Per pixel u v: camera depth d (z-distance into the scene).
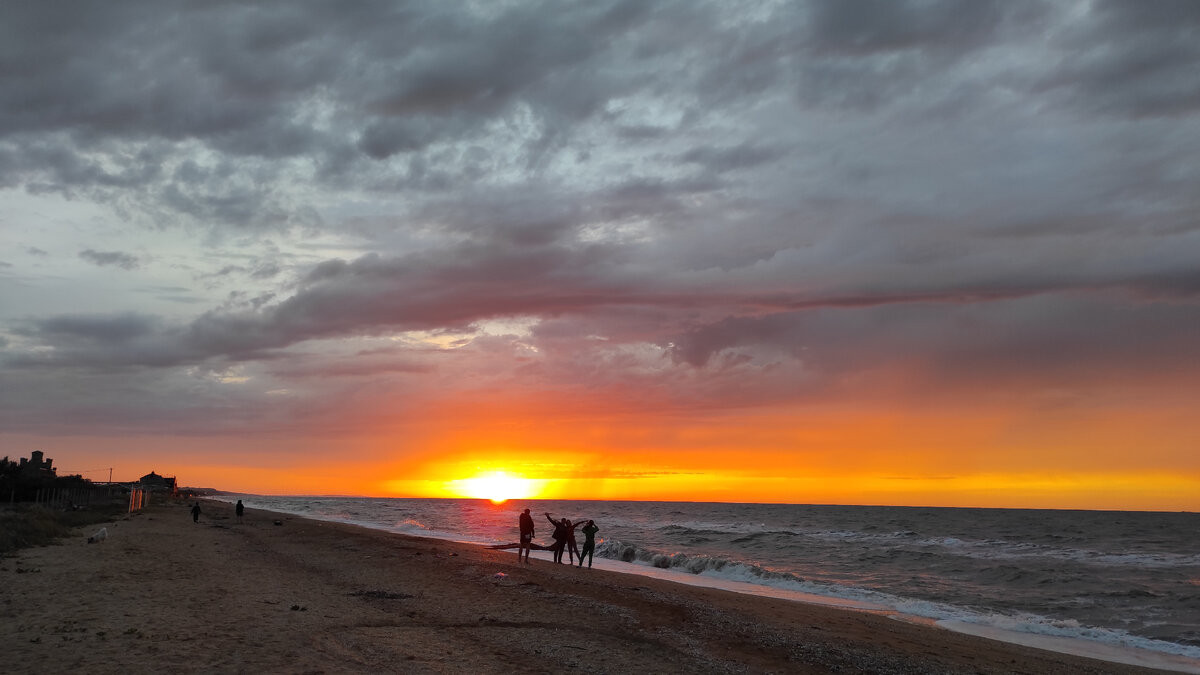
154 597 16.58
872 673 13.76
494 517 123.94
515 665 11.76
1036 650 18.84
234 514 79.69
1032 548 63.44
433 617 15.93
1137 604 29.80
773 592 29.81
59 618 13.59
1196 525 118.88
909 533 87.19
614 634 15.32
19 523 34.22
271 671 10.34
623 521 119.94
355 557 30.06
